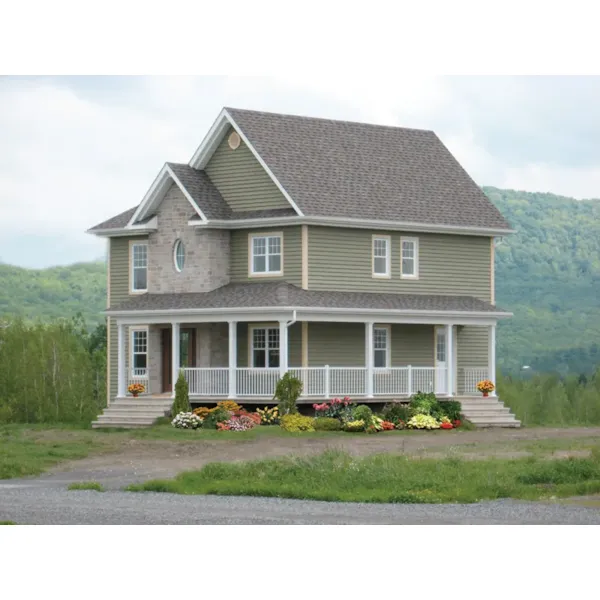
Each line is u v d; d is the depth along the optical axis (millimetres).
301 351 53844
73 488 34312
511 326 154750
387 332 56875
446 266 58719
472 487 32750
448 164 61562
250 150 55062
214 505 30766
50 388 61969
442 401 55188
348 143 58500
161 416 52781
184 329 56594
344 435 48781
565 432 52844
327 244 54438
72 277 168000
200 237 55531
